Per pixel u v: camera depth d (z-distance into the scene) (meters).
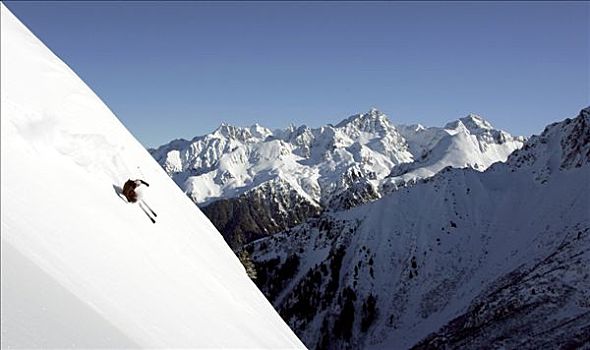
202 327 11.33
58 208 9.94
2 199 8.59
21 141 10.30
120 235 11.45
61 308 7.34
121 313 8.94
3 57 11.35
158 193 17.55
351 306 131.62
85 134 13.02
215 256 18.55
